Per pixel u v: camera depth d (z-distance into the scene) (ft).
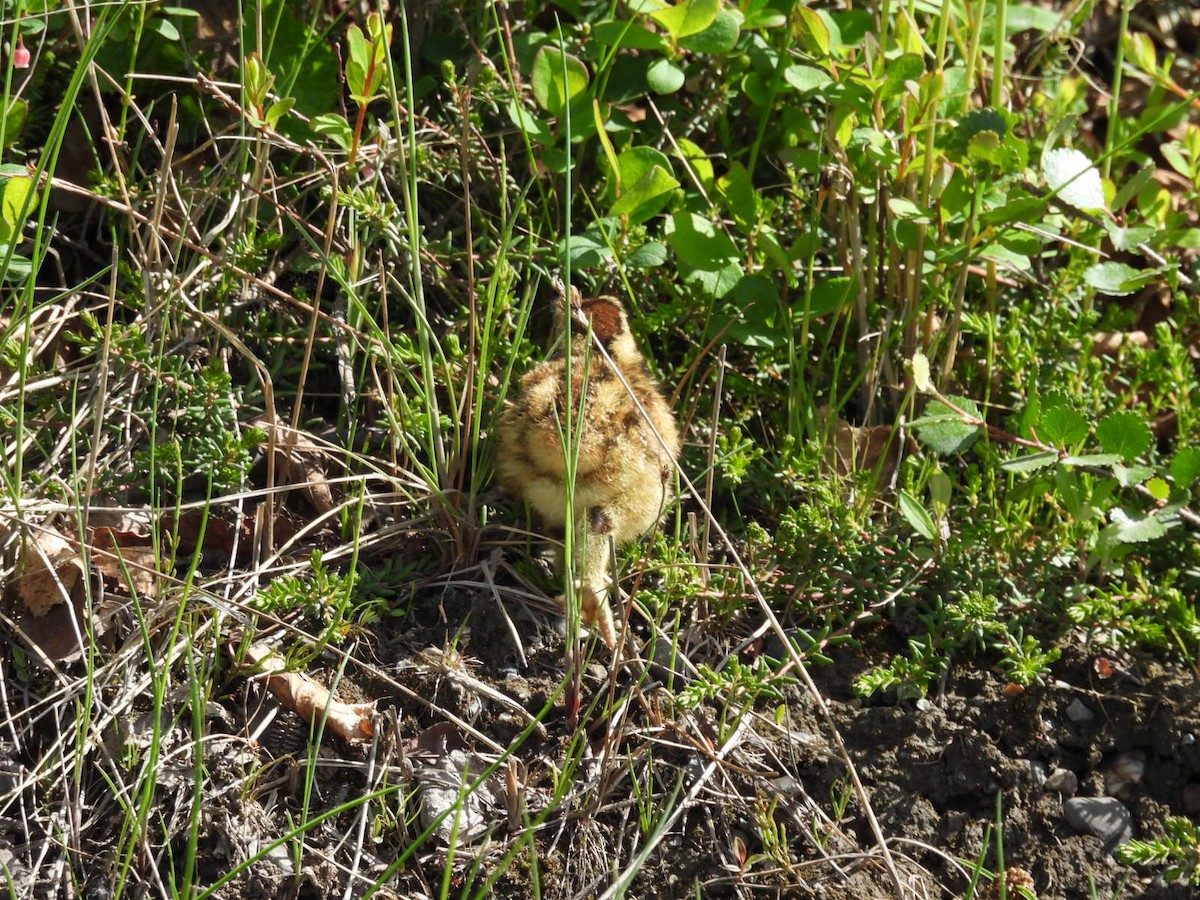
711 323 14.71
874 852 11.40
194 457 13.17
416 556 13.47
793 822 11.67
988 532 13.35
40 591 12.03
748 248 15.03
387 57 12.48
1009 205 13.34
